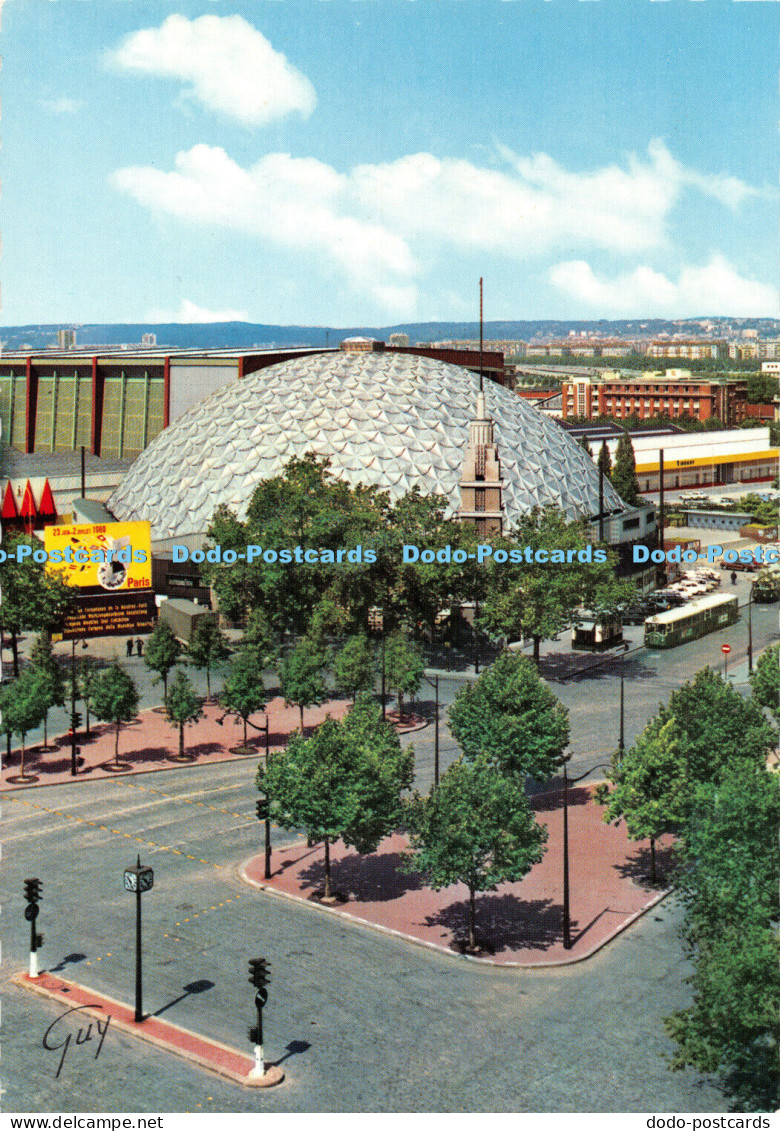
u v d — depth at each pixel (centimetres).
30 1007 4700
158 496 13538
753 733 6334
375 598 10031
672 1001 4803
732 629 12131
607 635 11062
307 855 6353
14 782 7475
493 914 5669
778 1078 4112
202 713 8569
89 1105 3956
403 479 12862
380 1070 4238
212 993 4828
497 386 15275
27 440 17012
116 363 16088
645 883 6022
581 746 8138
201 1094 4056
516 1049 4397
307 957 5169
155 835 6606
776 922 4734
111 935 5353
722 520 18688
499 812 5381
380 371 14238
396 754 6006
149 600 11175
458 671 10181
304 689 8394
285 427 13362
